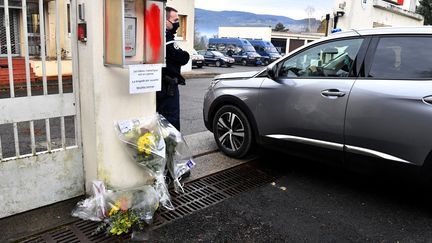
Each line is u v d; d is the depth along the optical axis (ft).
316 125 13.25
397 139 11.42
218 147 17.61
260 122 15.08
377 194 13.24
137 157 11.32
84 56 10.56
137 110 11.43
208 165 15.52
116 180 11.36
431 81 11.04
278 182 14.12
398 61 11.87
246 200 12.55
